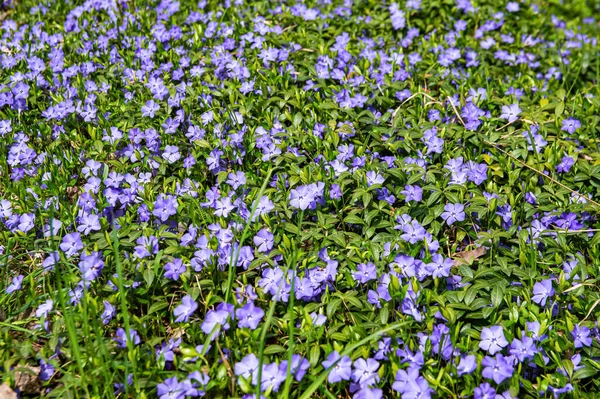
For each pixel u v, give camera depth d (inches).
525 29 56.2
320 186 35.4
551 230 35.5
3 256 34.0
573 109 45.1
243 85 44.8
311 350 29.8
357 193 36.3
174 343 30.9
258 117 42.9
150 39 50.9
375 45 51.7
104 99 43.9
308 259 33.3
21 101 43.4
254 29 51.5
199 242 33.5
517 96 46.3
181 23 53.5
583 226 36.2
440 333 30.5
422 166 38.3
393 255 33.0
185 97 44.1
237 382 29.3
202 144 39.4
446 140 41.5
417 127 41.3
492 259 34.9
